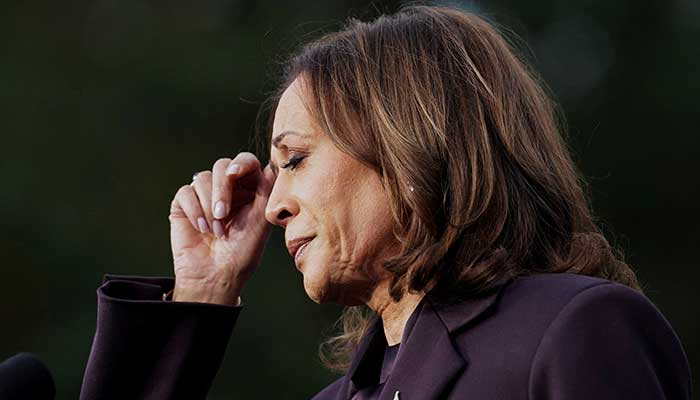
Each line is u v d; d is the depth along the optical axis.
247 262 7.34
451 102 6.07
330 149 6.08
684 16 37.91
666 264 35.38
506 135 6.09
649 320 5.39
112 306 6.78
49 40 35.78
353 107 6.08
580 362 5.19
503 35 7.10
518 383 5.30
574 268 6.01
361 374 6.24
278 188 6.21
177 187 33.84
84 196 33.41
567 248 6.10
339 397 6.36
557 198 6.14
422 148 5.91
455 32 6.35
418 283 5.79
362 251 6.00
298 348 30.17
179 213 7.51
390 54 6.23
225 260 7.33
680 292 35.00
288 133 6.16
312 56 6.35
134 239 33.12
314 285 6.09
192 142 34.22
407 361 5.67
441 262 5.78
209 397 29.67
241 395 29.84
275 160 6.29
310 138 6.12
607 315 5.30
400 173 5.90
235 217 7.43
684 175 35.72
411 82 6.11
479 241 5.83
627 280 6.36
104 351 6.74
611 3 36.34
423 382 5.53
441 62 6.20
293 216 6.15
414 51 6.23
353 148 5.98
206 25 36.12
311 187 6.06
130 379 6.75
